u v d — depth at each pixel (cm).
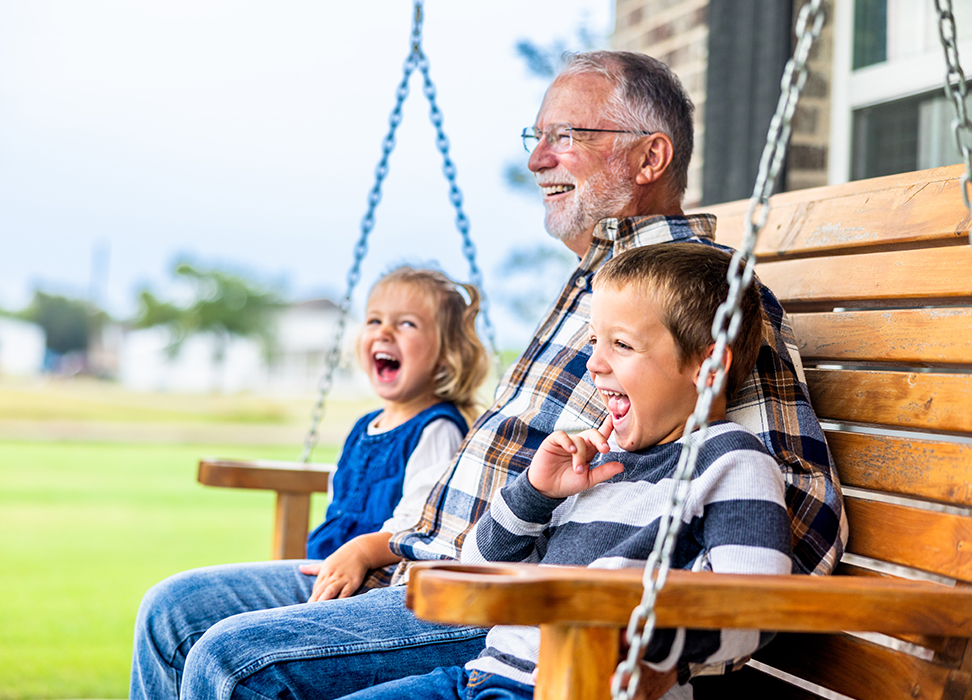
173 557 604
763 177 84
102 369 2864
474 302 180
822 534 103
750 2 230
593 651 77
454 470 132
